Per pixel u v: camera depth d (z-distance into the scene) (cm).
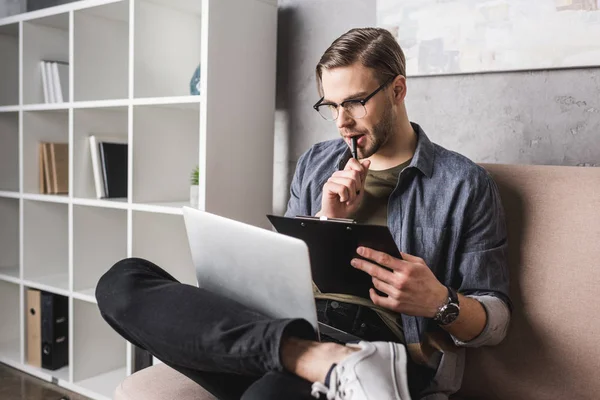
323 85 138
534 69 162
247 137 205
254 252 102
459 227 133
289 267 97
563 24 155
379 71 134
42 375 243
